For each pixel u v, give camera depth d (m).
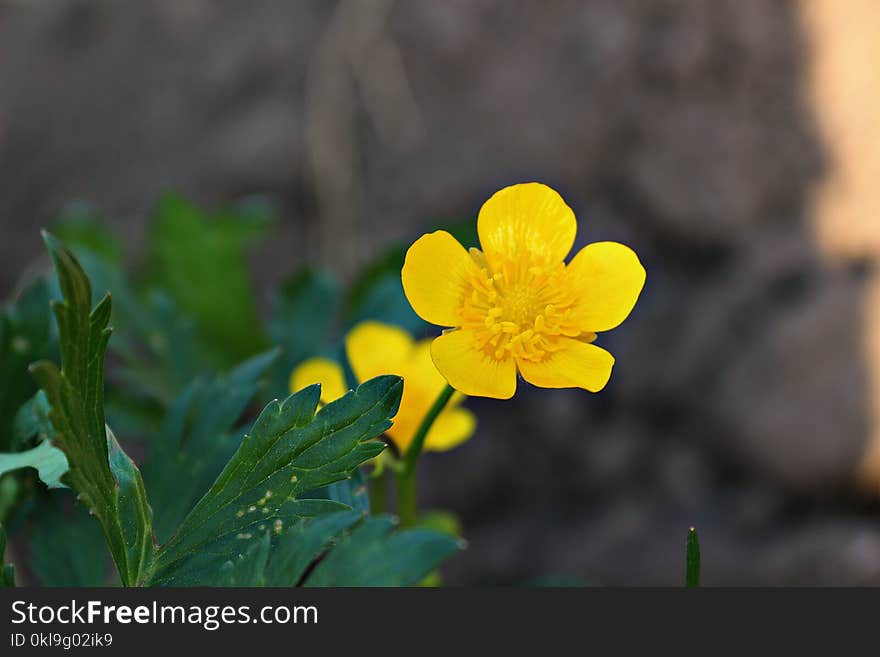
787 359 0.57
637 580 0.57
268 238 0.63
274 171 0.64
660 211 0.64
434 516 0.34
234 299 0.36
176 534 0.25
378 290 0.34
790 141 0.64
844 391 0.56
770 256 0.62
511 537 0.60
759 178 0.63
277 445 0.25
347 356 0.28
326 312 0.35
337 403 0.25
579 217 0.64
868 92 0.63
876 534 0.53
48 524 0.28
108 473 0.24
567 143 0.64
